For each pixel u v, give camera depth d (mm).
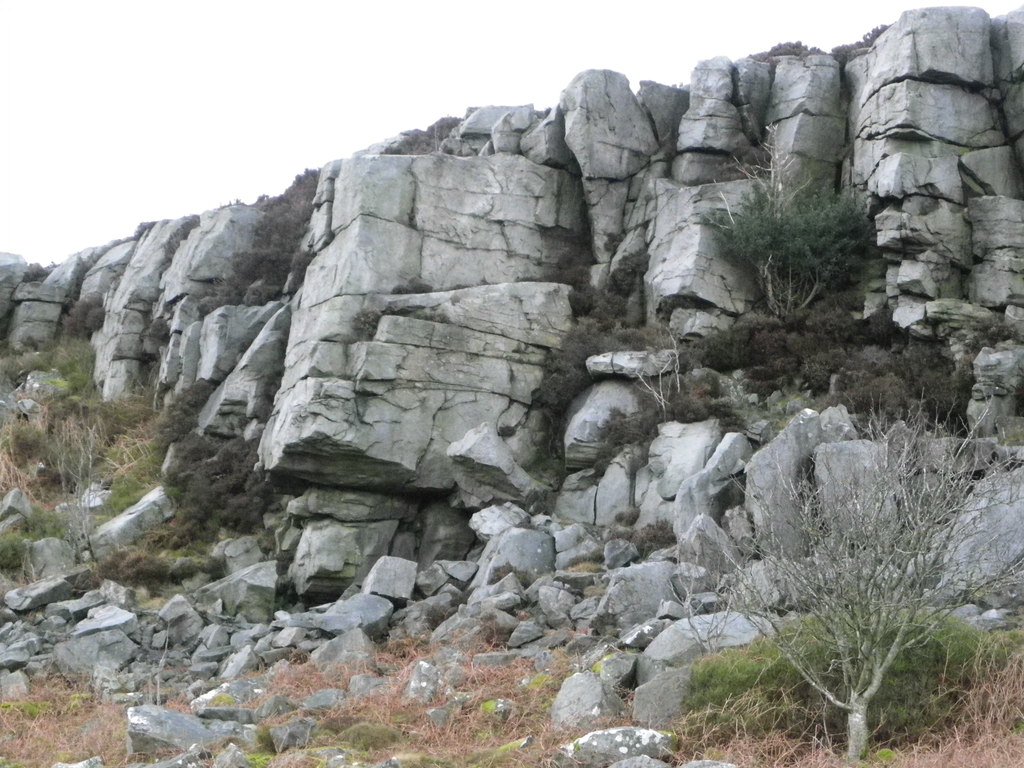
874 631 10805
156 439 27344
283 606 21891
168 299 31281
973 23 23938
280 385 25922
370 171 25250
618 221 26766
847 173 25484
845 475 14219
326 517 22438
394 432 22375
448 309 23859
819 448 16578
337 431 21859
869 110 24453
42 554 22156
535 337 24406
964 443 13703
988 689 10891
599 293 25688
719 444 19781
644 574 15414
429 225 25484
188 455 25812
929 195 22828
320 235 26266
